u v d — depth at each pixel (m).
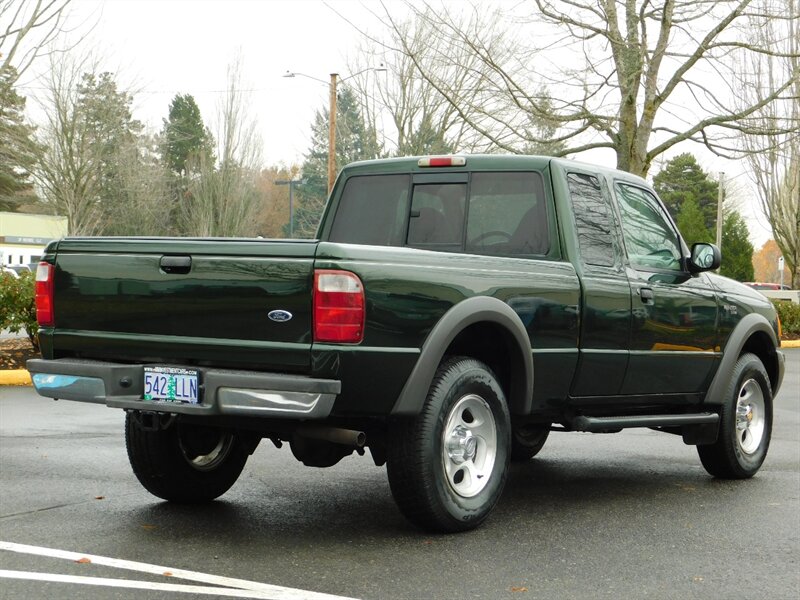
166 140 54.56
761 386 7.79
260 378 4.76
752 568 4.93
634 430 10.27
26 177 60.56
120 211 48.75
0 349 15.05
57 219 60.06
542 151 19.64
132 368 5.18
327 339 4.77
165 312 5.16
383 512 6.00
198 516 5.79
